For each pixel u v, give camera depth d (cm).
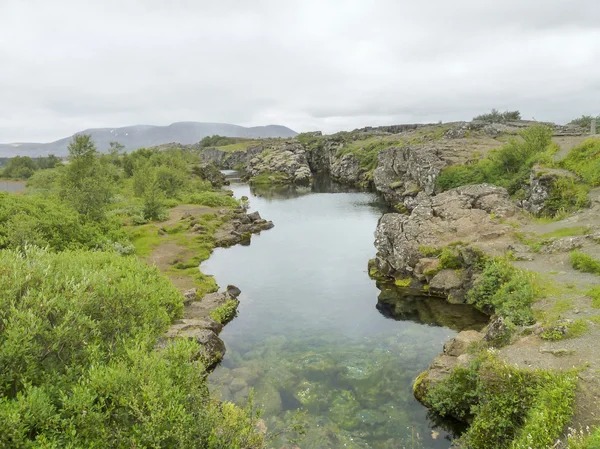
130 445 977
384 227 3488
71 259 2120
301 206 8025
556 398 1139
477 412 1376
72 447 873
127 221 5488
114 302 1448
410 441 1465
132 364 1227
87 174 6400
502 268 2439
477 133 8556
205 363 1942
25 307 1117
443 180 5591
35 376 1041
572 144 4709
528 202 3831
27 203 3697
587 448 916
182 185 8812
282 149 15625
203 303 2827
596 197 3106
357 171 11562
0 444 811
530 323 1705
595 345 1379
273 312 2838
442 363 1789
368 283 3366
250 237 5375
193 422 1116
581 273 2123
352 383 1883
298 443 1480
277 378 1956
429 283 2947
